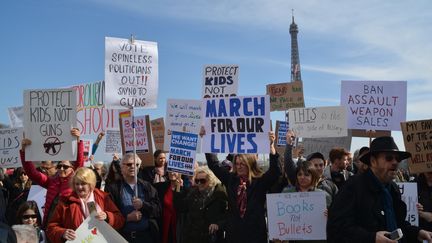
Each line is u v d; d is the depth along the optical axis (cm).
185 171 834
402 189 631
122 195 677
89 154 1234
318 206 587
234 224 637
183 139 845
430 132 666
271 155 645
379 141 432
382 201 430
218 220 751
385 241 386
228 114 719
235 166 676
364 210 420
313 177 623
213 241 741
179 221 889
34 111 715
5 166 841
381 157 427
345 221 419
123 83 800
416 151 670
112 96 789
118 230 661
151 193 697
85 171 590
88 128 1162
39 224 707
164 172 979
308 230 586
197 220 764
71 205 579
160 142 1223
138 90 810
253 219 621
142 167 933
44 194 834
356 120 875
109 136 1189
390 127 855
